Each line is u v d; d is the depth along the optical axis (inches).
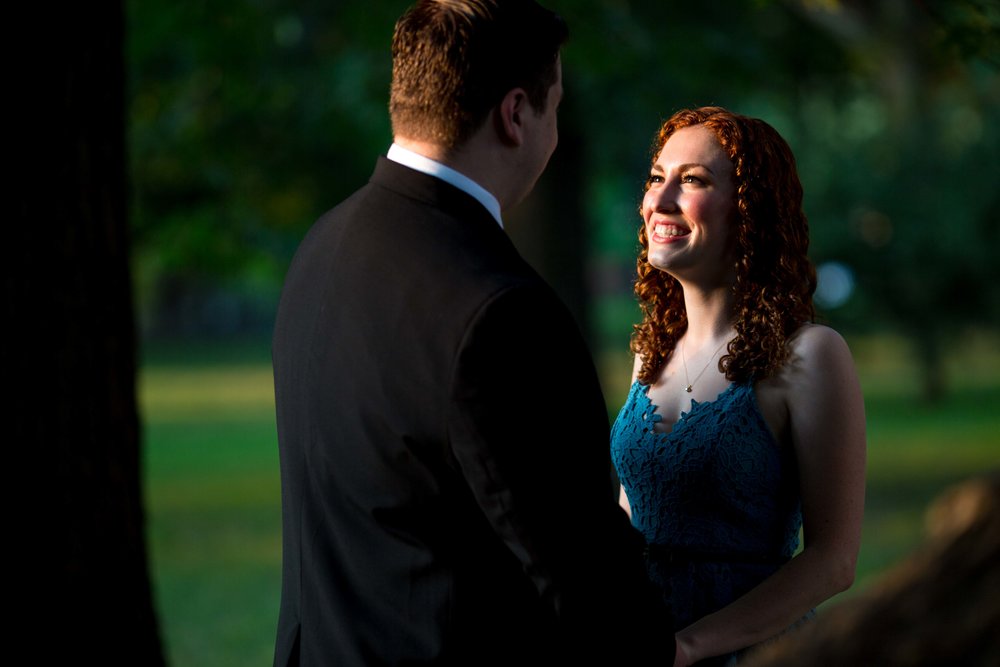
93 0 121.6
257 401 1259.8
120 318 125.6
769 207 106.6
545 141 88.7
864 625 42.3
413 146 86.6
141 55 403.2
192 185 470.9
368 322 81.1
